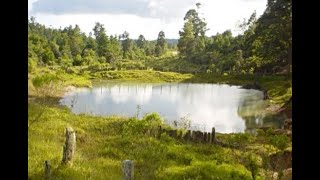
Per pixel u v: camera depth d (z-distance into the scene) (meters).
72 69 61.56
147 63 84.38
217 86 51.59
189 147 13.22
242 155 12.02
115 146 12.31
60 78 43.16
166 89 47.91
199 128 21.39
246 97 37.47
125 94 40.88
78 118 16.72
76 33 83.69
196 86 52.50
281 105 28.67
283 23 43.53
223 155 12.29
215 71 65.00
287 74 42.66
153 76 64.25
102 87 49.41
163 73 66.06
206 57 76.31
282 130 16.73
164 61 86.75
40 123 13.45
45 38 72.62
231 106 31.19
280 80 42.34
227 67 64.62
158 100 35.62
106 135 14.14
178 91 45.16
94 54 77.44
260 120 24.36
